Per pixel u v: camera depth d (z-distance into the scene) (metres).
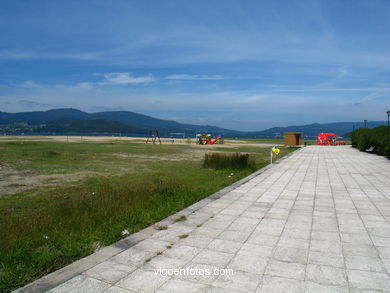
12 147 27.56
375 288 3.34
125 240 4.80
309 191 9.13
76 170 13.82
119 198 7.09
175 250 4.40
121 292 3.24
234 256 4.20
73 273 3.66
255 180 11.41
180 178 11.82
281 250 4.43
